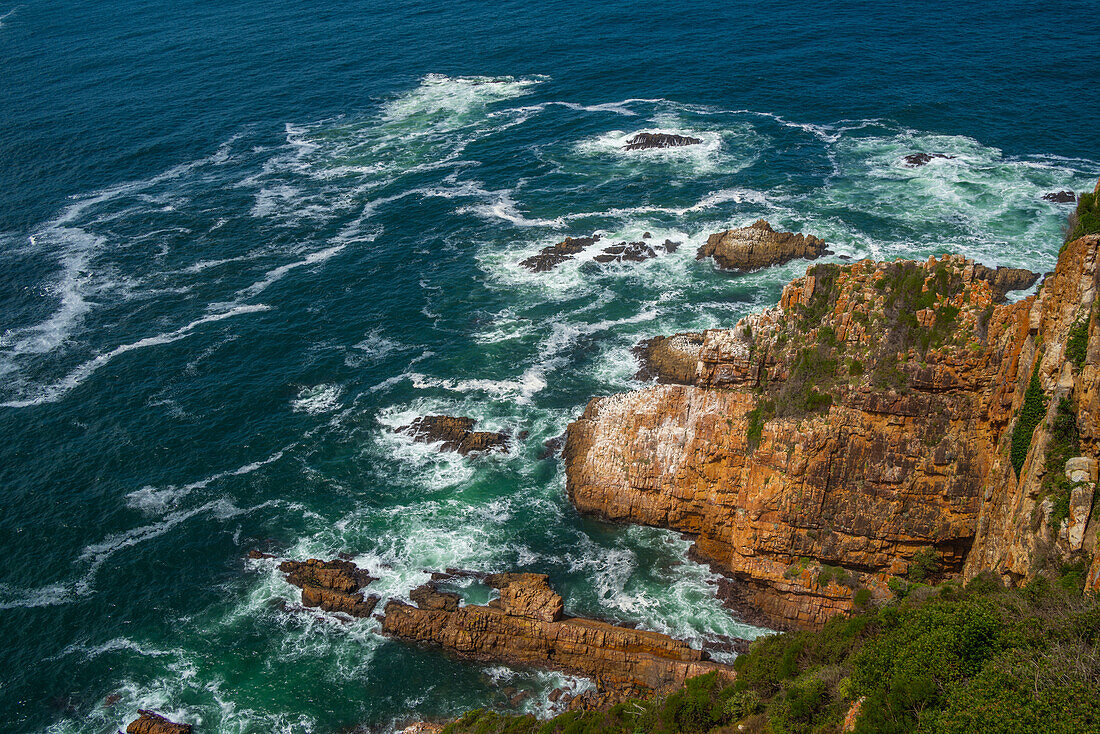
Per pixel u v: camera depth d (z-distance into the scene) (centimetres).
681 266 11738
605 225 12888
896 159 13975
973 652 4388
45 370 10606
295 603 7606
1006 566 5575
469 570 7781
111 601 7694
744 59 18212
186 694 6894
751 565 7244
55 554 8156
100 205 14425
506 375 10100
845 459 6862
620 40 19888
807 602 7075
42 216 14150
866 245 11625
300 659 7138
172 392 10188
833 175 13725
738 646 6944
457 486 8706
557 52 19575
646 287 11381
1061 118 14688
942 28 18850
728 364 7662
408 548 8050
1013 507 5759
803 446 6894
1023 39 17900
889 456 6775
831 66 17500
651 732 5694
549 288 11575
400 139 16262
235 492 8788
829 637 5950
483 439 9125
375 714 6700
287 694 6869
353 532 8262
